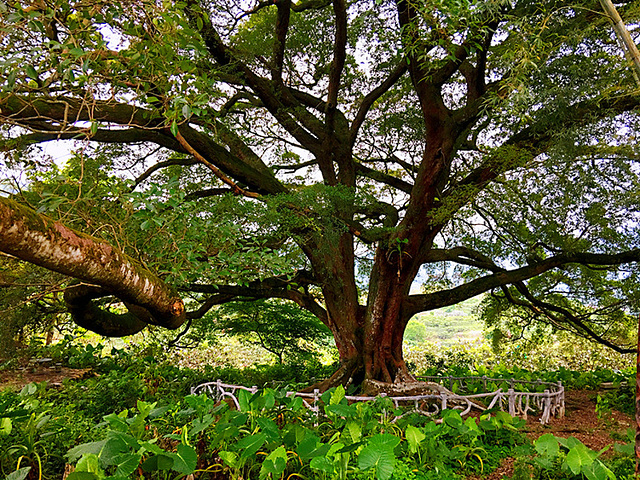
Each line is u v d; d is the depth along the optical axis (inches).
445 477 161.8
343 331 354.9
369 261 389.4
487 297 478.0
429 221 314.3
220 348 589.0
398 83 394.3
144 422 174.4
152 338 506.9
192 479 144.9
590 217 309.4
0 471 149.3
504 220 382.0
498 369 467.2
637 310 369.7
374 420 193.6
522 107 201.6
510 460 193.9
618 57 221.9
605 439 238.8
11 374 391.2
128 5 147.3
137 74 162.9
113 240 212.8
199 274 219.9
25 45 147.8
